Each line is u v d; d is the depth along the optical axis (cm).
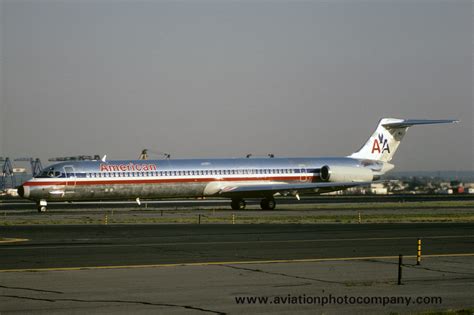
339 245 5741
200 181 11569
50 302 3225
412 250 5362
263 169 12156
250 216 9756
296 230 7275
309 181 12519
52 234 6775
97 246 5628
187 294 3422
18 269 4266
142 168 11206
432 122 12938
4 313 3002
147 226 7850
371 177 13062
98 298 3319
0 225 8006
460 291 3503
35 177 10725
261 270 4225
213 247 5572
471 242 5997
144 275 4016
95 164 10975
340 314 2998
